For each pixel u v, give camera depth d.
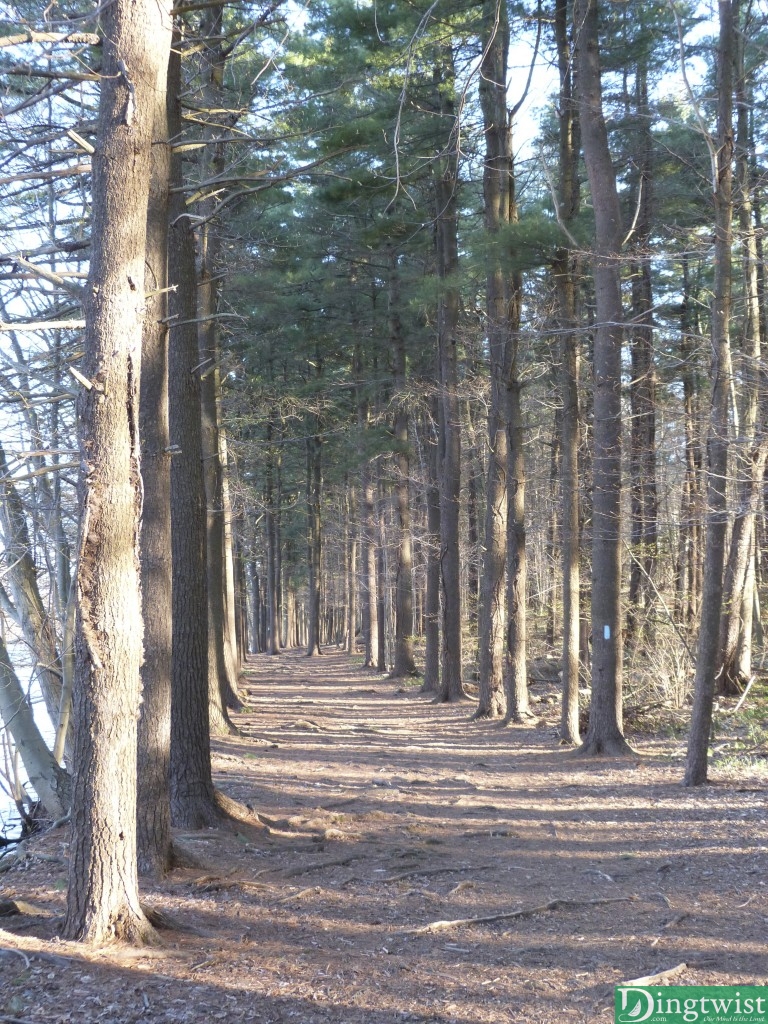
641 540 17.06
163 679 6.55
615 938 5.59
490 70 14.24
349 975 4.88
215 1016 4.14
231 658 19.73
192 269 8.41
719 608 9.98
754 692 15.71
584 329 10.10
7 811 10.48
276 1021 4.18
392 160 13.54
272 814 8.88
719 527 9.77
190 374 8.22
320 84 11.20
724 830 8.17
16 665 10.26
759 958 5.14
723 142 9.00
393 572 32.22
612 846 8.02
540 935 5.68
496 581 17.06
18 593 9.63
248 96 9.88
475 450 24.61
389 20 12.54
